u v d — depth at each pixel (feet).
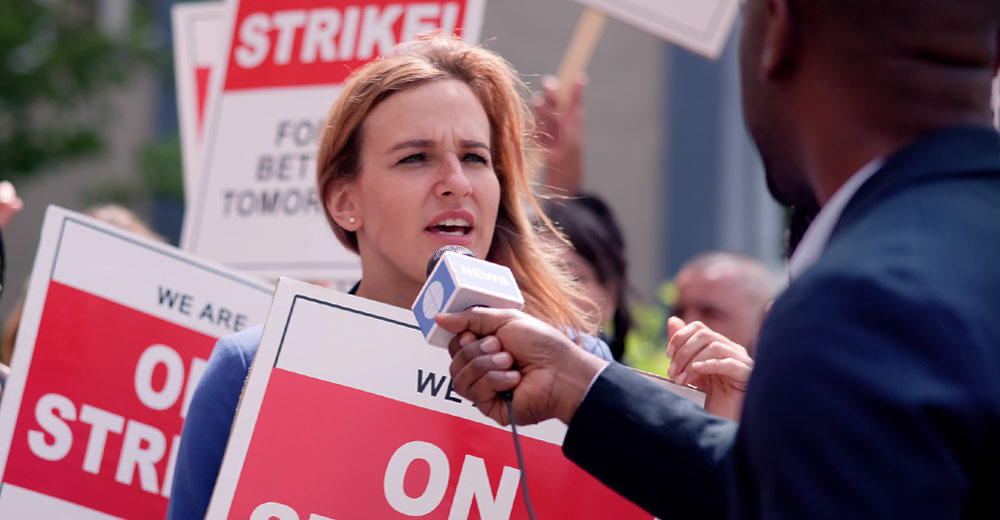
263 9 13.67
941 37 5.13
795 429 4.47
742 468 4.93
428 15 12.91
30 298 10.21
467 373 6.26
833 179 5.37
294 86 13.41
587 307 13.07
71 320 10.29
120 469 10.23
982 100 5.28
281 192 13.23
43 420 10.12
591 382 6.01
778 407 4.56
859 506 4.27
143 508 10.21
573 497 7.63
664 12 12.91
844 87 5.24
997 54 5.53
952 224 4.81
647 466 5.74
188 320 10.52
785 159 5.65
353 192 8.55
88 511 10.12
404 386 7.63
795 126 5.50
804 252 5.45
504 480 7.61
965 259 4.68
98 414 10.25
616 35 43.24
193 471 7.93
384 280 8.46
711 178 42.42
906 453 4.29
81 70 44.32
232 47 13.74
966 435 4.38
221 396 8.07
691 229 42.55
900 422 4.32
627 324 15.24
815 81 5.32
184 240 13.51
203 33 15.90
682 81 42.63
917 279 4.55
